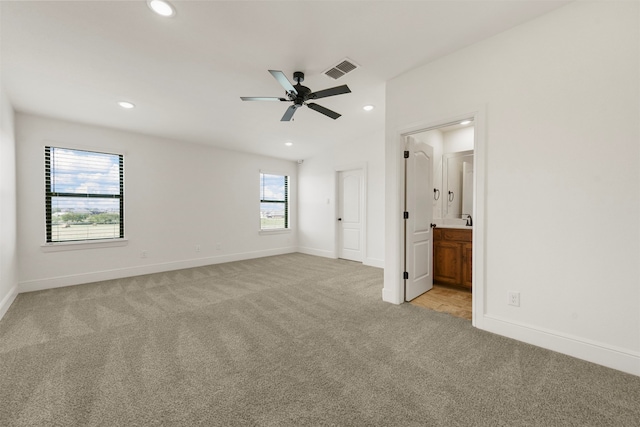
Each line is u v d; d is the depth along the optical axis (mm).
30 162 3574
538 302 2078
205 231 5312
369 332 2336
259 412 1418
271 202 6484
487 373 1740
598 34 1801
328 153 6051
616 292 1771
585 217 1874
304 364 1858
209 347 2094
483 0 1814
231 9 1826
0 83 2654
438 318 2627
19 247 3496
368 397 1525
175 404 1477
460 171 4320
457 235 3578
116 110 3496
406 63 2611
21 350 2051
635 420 1350
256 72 2650
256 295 3377
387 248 3115
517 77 2127
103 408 1443
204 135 4664
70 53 2279
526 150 2102
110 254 4223
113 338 2246
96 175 4156
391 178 3025
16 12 1789
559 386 1606
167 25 1969
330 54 2412
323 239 6238
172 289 3650
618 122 1749
